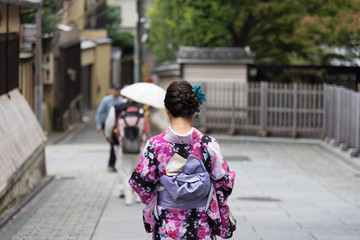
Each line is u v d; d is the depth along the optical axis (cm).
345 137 1698
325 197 1012
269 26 2303
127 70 4731
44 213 833
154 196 391
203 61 2141
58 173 1239
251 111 2045
